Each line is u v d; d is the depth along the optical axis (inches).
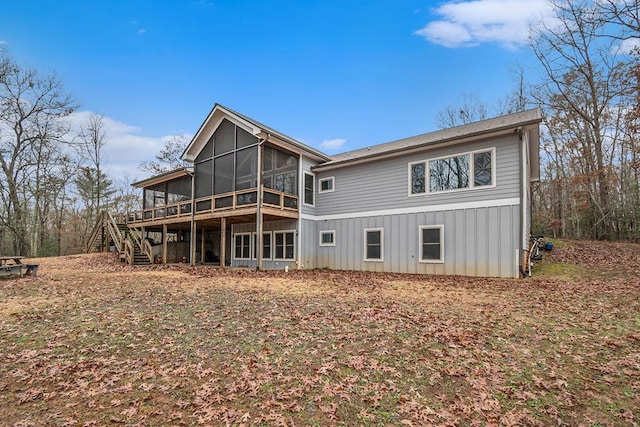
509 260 401.4
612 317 218.5
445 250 454.3
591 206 754.8
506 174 410.9
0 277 430.0
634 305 245.9
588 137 783.7
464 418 112.0
